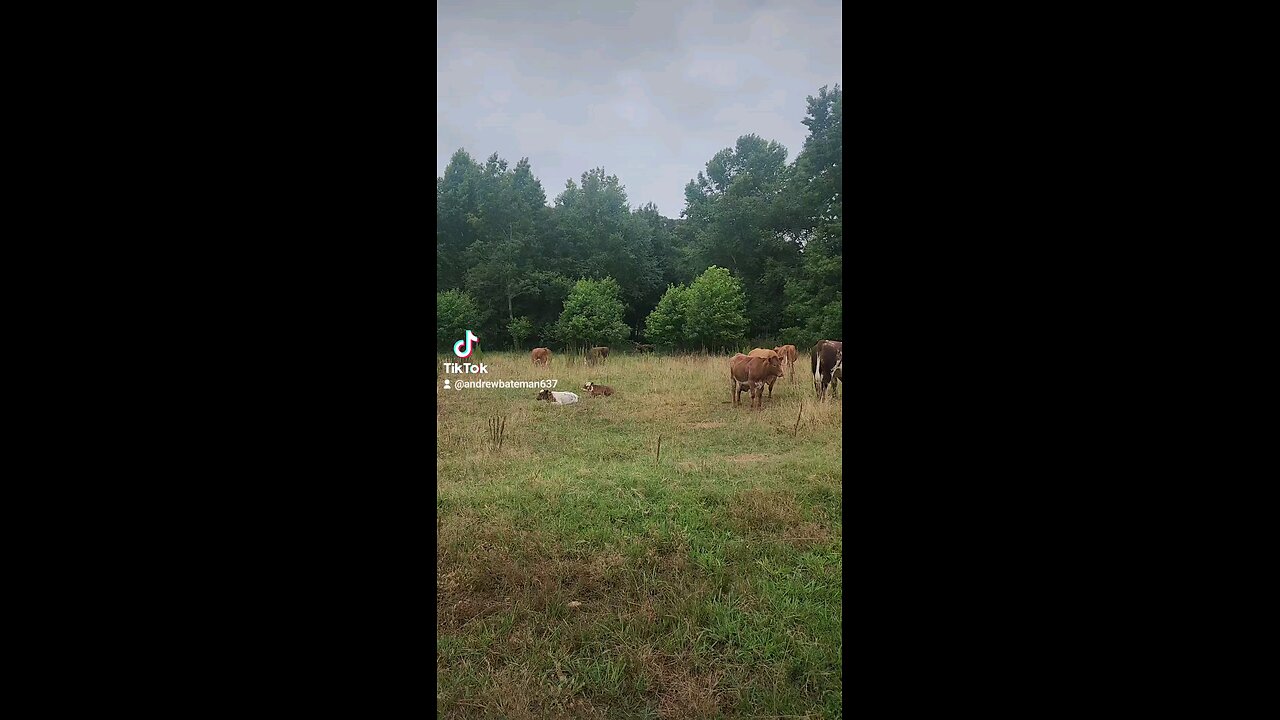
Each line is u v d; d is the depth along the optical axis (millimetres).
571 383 11281
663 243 30234
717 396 9695
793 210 24484
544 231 29703
